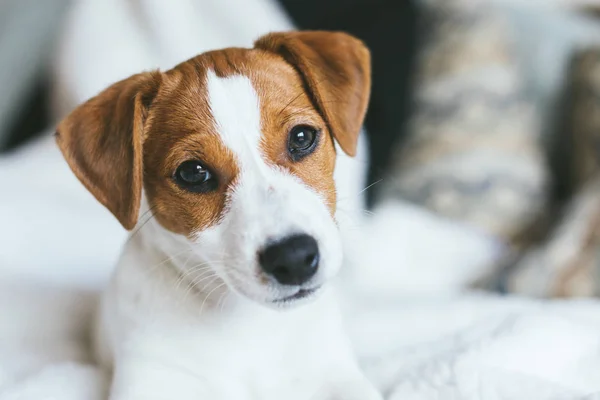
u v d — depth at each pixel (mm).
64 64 623
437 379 330
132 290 334
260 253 287
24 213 496
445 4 684
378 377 356
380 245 535
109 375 350
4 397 322
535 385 316
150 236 333
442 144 605
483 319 401
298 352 338
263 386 338
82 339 410
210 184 312
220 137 309
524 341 354
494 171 586
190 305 329
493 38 636
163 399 324
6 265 461
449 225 563
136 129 315
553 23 678
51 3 666
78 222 502
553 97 653
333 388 334
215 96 313
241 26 597
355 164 532
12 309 415
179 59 586
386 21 653
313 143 325
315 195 313
